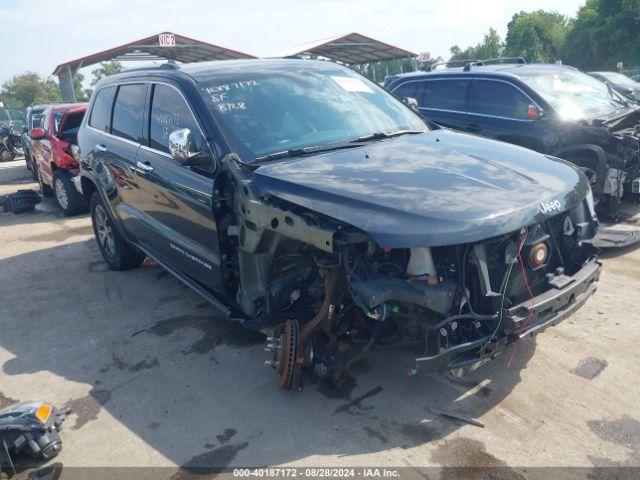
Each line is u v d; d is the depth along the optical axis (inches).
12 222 353.4
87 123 235.9
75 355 169.2
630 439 115.3
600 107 278.8
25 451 121.8
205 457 119.1
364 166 133.4
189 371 153.9
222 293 151.8
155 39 942.4
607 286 188.4
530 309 116.6
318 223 115.6
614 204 249.4
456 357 116.0
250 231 133.2
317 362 133.7
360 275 115.5
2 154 752.3
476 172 129.8
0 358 171.2
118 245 230.8
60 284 230.2
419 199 114.8
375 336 130.3
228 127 147.6
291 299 142.1
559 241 134.0
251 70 172.1
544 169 136.8
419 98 323.0
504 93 281.6
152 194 176.2
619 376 136.6
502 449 114.5
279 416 130.5
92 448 125.2
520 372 140.6
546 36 2787.9
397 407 130.3
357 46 979.9
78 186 243.8
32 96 3437.5
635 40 1822.1
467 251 112.0
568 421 121.9
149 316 192.2
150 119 180.1
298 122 157.2
